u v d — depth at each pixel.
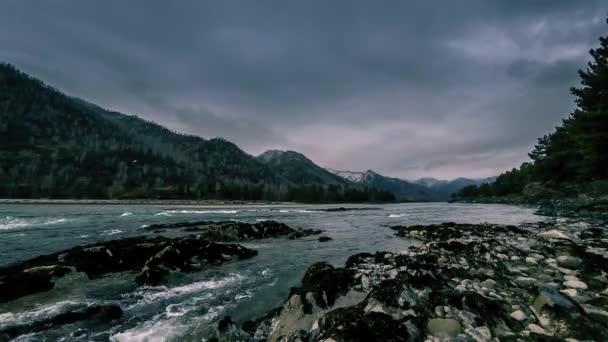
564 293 5.92
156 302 7.36
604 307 5.16
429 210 56.25
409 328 4.66
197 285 8.87
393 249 14.45
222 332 5.47
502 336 4.32
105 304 6.95
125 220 31.80
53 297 7.57
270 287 8.66
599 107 26.48
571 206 30.22
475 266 8.76
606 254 8.83
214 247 12.49
